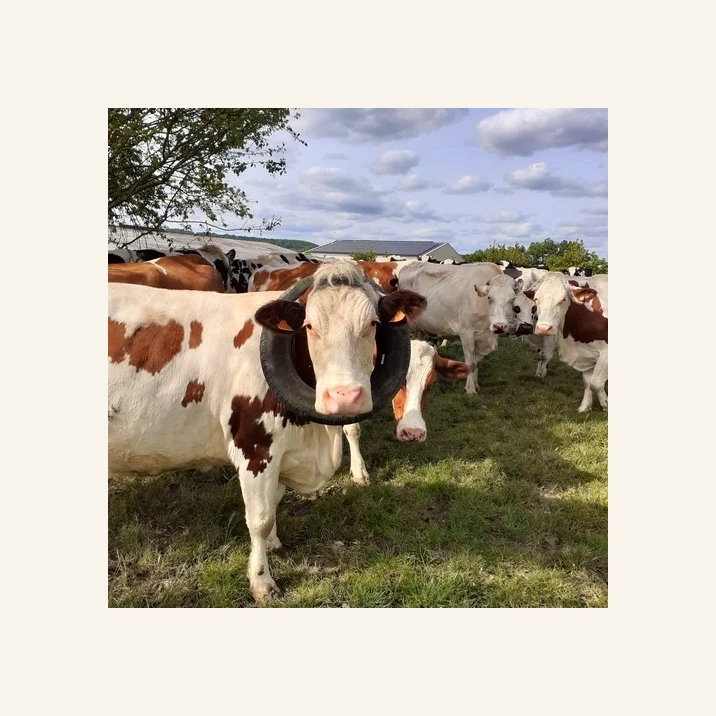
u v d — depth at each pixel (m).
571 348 7.16
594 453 5.62
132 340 3.21
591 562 3.76
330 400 2.56
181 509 4.27
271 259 10.40
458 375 4.89
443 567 3.63
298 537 4.00
